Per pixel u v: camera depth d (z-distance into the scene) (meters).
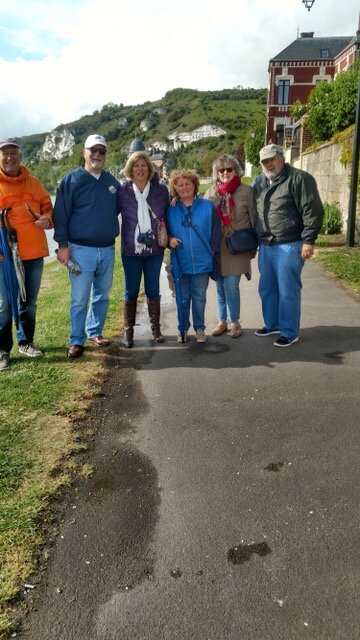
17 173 4.83
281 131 47.06
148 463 3.36
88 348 5.46
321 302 7.00
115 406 4.16
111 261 5.32
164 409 4.09
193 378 4.66
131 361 5.13
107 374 4.79
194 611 2.24
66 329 6.12
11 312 5.03
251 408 4.05
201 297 5.46
